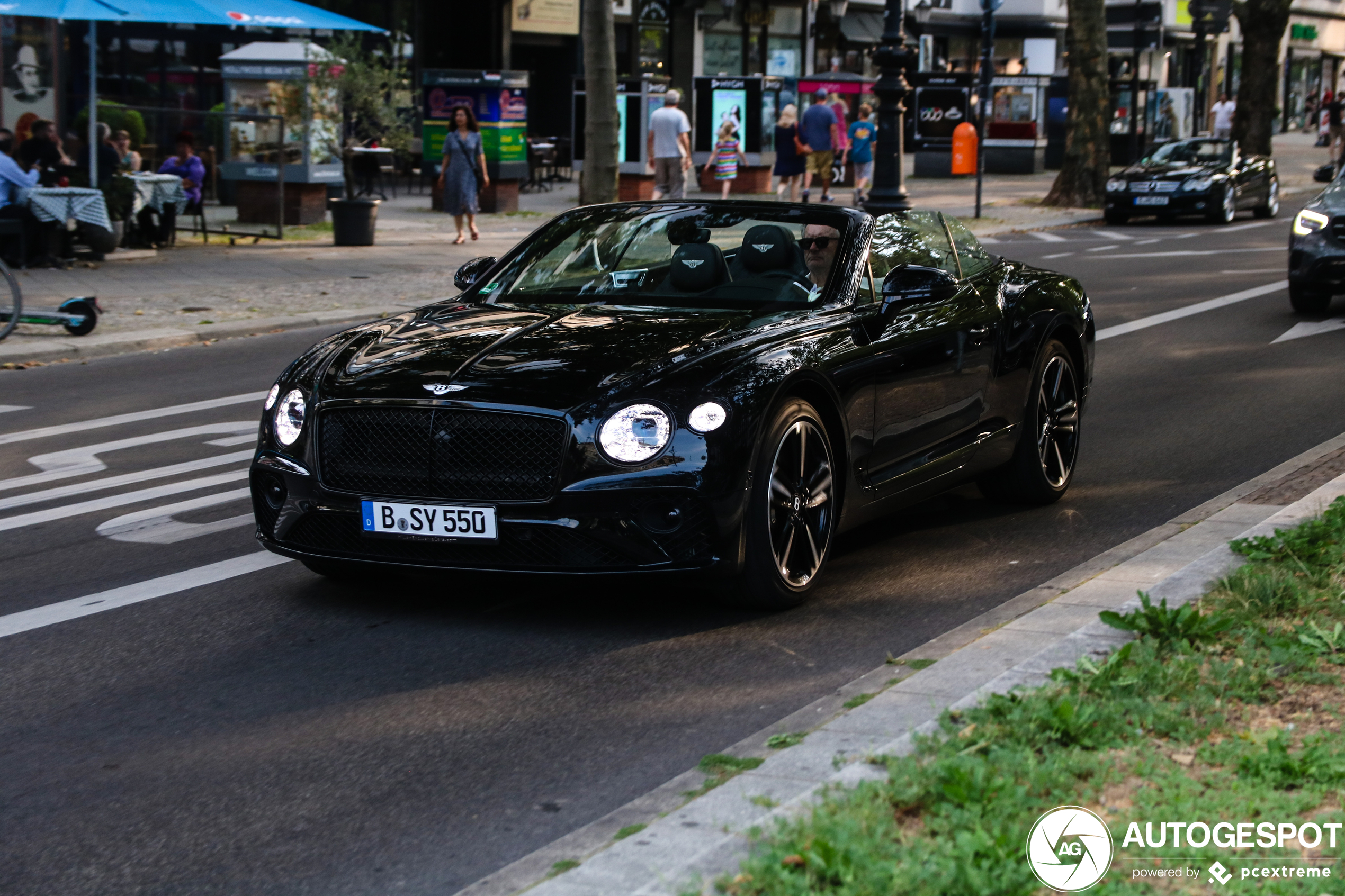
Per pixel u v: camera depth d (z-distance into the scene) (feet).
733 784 12.12
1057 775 11.67
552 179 103.65
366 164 86.43
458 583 19.40
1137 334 43.09
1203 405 32.50
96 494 24.91
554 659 16.42
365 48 100.89
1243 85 123.03
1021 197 100.68
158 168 72.23
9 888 11.23
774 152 108.17
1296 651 14.67
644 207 21.66
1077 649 14.83
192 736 14.29
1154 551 19.43
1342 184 47.24
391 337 18.89
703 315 18.94
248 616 18.17
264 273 56.18
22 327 43.09
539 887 10.31
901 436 20.02
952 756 11.97
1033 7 158.10
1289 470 25.26
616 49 122.42
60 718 14.83
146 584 19.60
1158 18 116.88
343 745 14.01
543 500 16.56
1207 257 65.21
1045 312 23.52
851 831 10.53
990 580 19.61
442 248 66.13
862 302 19.85
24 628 17.76
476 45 108.47
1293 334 42.52
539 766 13.48
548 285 20.65
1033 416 23.25
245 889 11.18
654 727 14.42
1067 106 93.91
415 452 17.02
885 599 18.71
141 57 86.63
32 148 60.49
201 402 33.86
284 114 73.51
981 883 9.70
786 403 17.61
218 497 24.61
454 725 14.51
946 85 117.60
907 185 111.14
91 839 12.06
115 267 57.00
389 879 11.30
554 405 16.62
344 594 19.01
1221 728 12.92
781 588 17.71
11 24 72.54
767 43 138.62
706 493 16.60
